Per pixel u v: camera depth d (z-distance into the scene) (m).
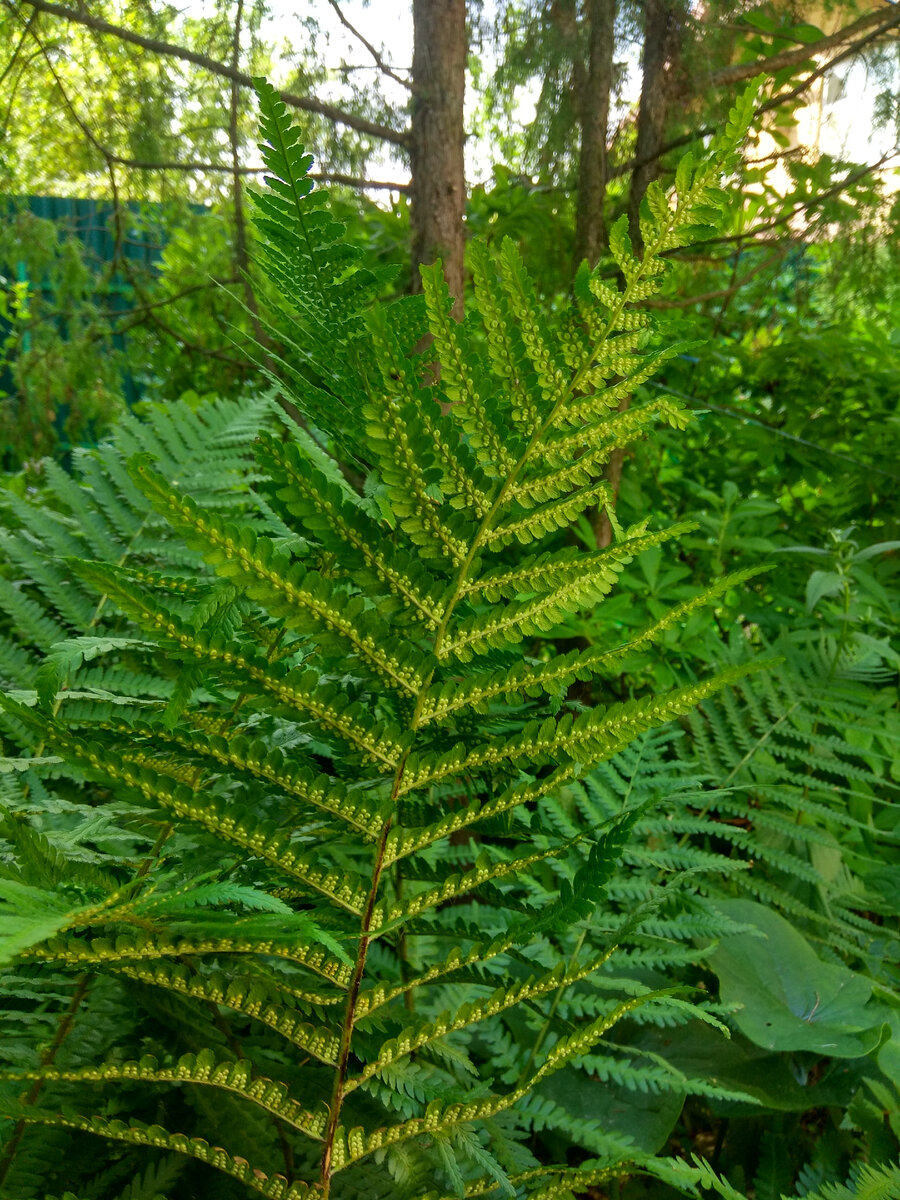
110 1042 0.78
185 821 0.59
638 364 0.60
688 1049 1.13
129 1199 0.73
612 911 1.25
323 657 0.62
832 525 2.62
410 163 2.22
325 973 0.63
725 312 3.06
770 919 1.24
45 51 2.58
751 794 1.53
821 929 1.40
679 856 1.22
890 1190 0.87
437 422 0.57
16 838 0.65
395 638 0.59
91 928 0.67
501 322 0.57
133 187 3.00
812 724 1.65
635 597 2.29
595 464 0.62
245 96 2.50
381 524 0.67
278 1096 0.64
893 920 1.67
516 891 1.24
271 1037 0.88
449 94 2.14
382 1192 0.80
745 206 2.91
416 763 0.62
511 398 0.59
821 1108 1.36
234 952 0.64
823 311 3.25
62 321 3.15
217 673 0.58
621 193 2.73
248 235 2.74
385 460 0.56
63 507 1.88
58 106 2.81
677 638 2.00
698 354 2.70
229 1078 0.63
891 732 1.64
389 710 0.83
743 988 1.13
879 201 2.50
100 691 0.83
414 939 1.11
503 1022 1.07
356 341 0.63
